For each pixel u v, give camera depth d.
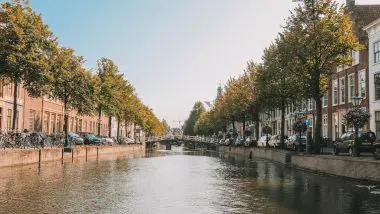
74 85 38.31
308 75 30.47
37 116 50.31
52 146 37.69
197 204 14.41
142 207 13.79
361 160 20.52
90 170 26.98
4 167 25.86
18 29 28.69
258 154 46.12
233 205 14.18
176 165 34.22
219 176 24.44
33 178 21.39
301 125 35.84
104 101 53.28
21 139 31.22
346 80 40.91
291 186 19.28
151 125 104.31
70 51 38.06
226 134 82.50
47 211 12.88
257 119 52.69
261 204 14.34
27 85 30.83
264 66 38.59
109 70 54.31
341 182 20.66
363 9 42.03
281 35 30.58
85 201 14.79
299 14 29.20
